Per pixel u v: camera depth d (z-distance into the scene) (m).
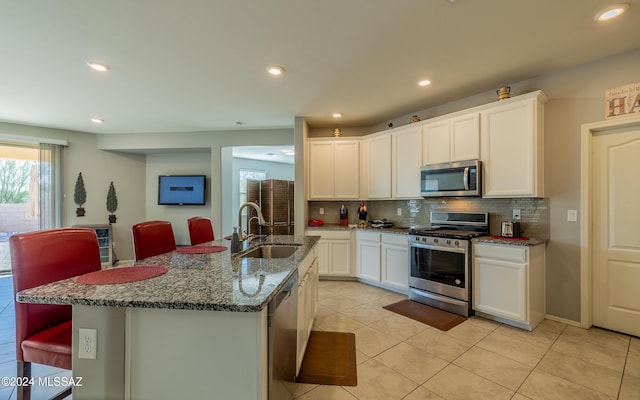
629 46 2.36
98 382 1.12
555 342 2.42
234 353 1.08
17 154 4.65
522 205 3.04
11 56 2.45
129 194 5.66
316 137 4.73
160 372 1.10
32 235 1.49
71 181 5.05
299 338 1.96
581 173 2.68
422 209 4.07
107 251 5.25
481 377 1.96
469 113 3.18
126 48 2.33
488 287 2.84
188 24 2.02
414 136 3.78
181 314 1.09
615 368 2.04
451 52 2.43
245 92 3.29
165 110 3.94
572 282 2.74
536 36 2.20
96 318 1.12
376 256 3.99
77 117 4.26
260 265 1.68
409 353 2.27
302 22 2.01
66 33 2.12
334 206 4.89
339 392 1.82
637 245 2.48
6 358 2.21
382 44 2.30
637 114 2.40
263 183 5.84
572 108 2.72
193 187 5.65
